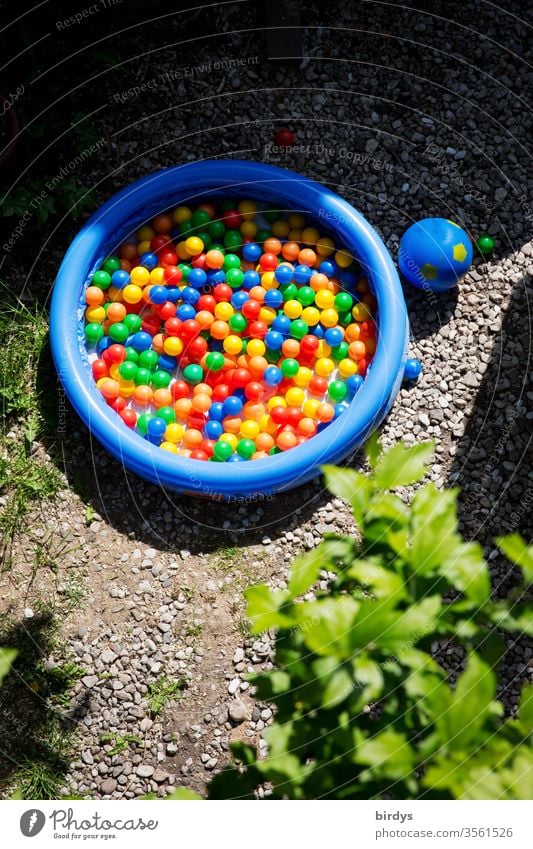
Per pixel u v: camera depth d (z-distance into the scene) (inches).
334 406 140.1
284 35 158.9
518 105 159.5
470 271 150.8
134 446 130.4
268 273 145.1
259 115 158.9
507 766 50.3
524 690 50.4
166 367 142.4
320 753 55.1
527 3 162.4
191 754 125.6
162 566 135.2
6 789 121.6
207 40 161.8
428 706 51.6
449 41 161.6
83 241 139.9
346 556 62.9
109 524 137.3
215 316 142.6
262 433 138.3
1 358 144.0
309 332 143.9
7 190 149.5
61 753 124.6
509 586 132.9
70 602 133.1
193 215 147.9
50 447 140.9
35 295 149.2
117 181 155.9
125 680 128.9
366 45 161.2
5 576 134.5
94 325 141.4
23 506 137.3
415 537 52.0
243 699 128.3
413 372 142.8
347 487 56.7
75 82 159.0
